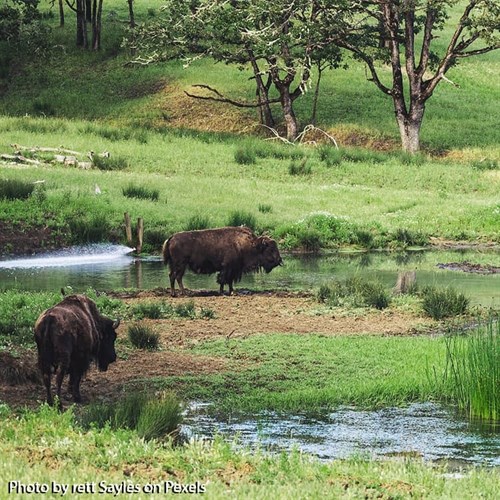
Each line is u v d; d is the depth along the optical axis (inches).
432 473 1301.7
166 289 3176.7
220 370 2034.9
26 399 1771.7
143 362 2081.7
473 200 5344.5
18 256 3964.1
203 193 5054.1
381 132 7593.5
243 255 3063.5
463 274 3629.4
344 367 2078.0
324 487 1160.8
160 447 1338.6
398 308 2834.6
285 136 7701.8
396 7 6688.0
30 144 6033.5
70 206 4409.5
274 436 1611.7
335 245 4402.1
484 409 1753.2
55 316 1668.3
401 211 5029.5
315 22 6663.4
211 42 7214.6
